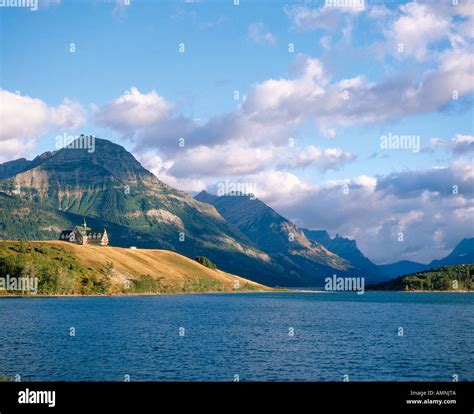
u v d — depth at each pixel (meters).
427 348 99.50
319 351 94.81
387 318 179.62
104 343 101.62
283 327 140.88
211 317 174.25
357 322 161.12
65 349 93.00
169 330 128.12
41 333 116.69
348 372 76.56
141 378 71.00
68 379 69.75
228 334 121.25
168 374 73.62
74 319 154.12
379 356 89.81
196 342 105.50
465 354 92.19
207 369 77.25
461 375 75.06
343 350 96.25
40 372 73.44
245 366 80.00
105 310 195.75
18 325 133.88
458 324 154.62
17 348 93.62
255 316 183.50
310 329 136.38
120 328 130.62
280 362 83.50
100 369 76.00
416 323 158.38
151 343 102.81
